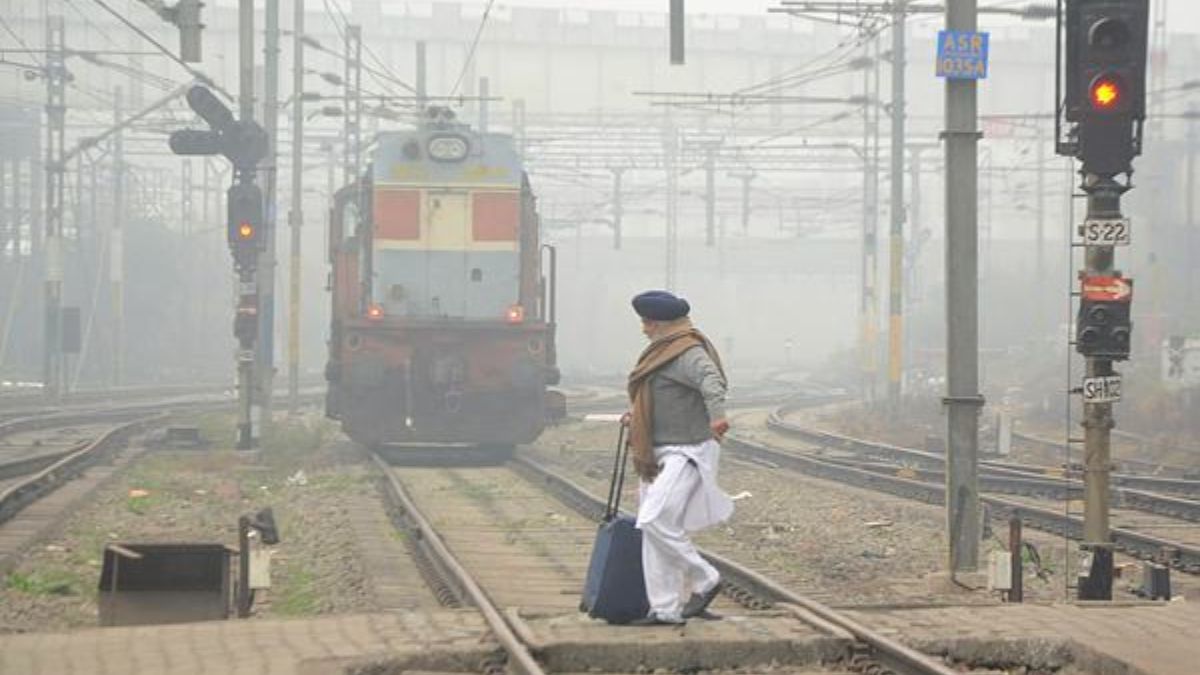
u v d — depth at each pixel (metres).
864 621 27.27
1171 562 40.31
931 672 22.33
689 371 25.84
